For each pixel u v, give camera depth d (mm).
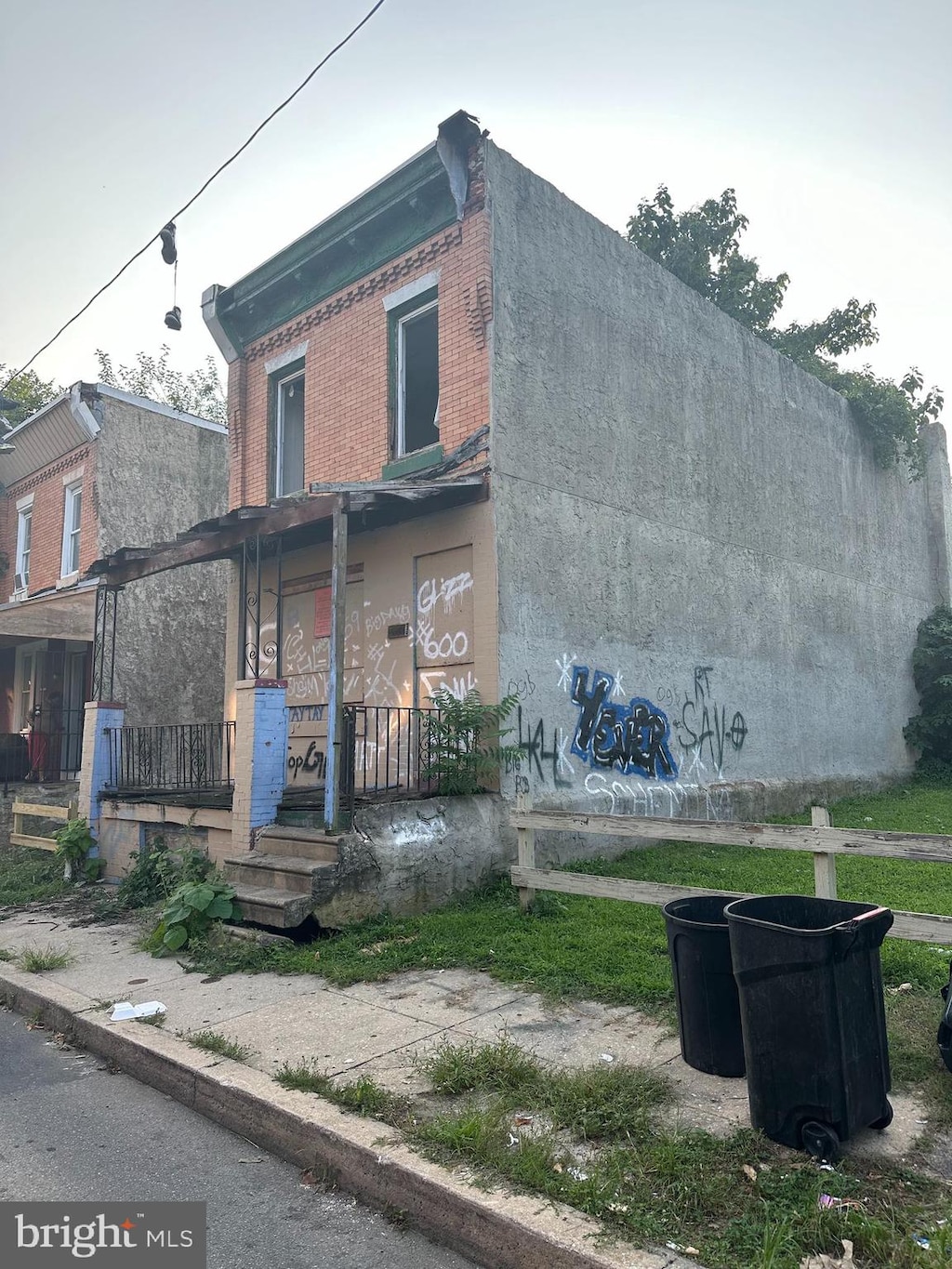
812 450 14961
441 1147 3570
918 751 16828
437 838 7883
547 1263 2930
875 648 16062
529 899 7254
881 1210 3055
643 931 6691
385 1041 4836
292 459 12445
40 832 12570
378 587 10109
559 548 9656
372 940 6875
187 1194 3582
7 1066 5090
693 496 11930
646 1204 3137
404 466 9922
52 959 6727
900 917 5020
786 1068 3521
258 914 7020
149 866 9023
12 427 22516
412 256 10117
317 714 10719
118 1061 5055
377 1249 3199
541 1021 5078
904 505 17906
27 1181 3686
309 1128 3816
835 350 18797
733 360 13234
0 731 17344
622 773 10125
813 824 5352
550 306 10000
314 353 11508
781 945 3561
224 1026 5188
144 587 15305
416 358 10797
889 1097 3994
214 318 12414
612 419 10695
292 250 11383
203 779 10719
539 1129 3734
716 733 11742
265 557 11688
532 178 10008
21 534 17906
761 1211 3078
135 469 15812
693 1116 3812
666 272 12070
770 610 13250
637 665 10547
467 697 8734
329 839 7234
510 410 9273
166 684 15422
